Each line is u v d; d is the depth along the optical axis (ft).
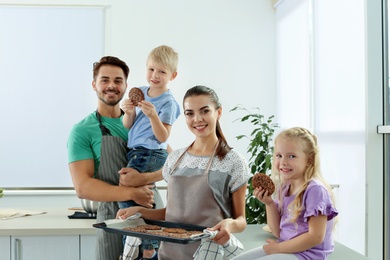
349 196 12.77
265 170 12.98
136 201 7.72
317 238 6.72
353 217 12.56
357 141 12.35
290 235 7.10
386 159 11.92
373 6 11.89
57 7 17.10
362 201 12.11
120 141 8.11
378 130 11.80
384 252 11.97
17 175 16.94
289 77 16.62
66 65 17.15
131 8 17.29
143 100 8.16
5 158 16.93
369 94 11.87
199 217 6.47
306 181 7.05
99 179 8.01
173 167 6.81
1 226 8.87
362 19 12.03
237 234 9.27
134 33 17.30
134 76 17.30
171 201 6.72
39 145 17.02
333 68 13.69
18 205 16.79
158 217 7.19
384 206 11.97
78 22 17.17
